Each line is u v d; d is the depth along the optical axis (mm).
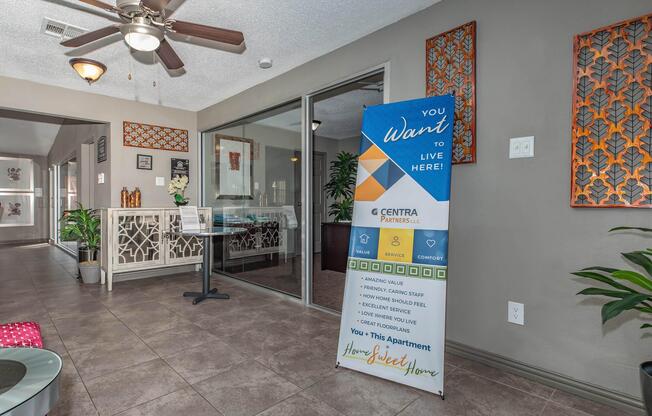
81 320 3018
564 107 1916
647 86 1667
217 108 4730
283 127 3781
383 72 2867
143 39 2090
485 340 2238
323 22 2691
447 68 2363
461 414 1706
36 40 2951
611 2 1762
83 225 4578
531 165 2035
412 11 2541
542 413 1717
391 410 1737
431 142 2076
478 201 2252
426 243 2002
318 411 1729
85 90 4250
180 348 2453
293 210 3643
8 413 863
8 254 6992
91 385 1954
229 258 4641
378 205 2191
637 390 1718
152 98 4578
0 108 3787
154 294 3879
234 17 2621
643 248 1696
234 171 4539
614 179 1756
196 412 1717
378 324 2092
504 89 2129
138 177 4672
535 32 2008
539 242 2014
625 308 1292
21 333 1682
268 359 2289
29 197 9867
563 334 1937
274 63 3471
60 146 7641
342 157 5188
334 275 4762
